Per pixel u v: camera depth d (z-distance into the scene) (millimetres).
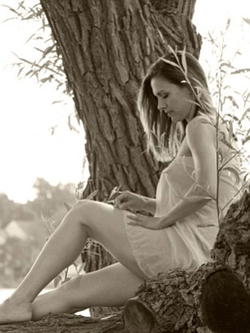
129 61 6527
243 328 4309
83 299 5113
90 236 5047
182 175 5055
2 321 4969
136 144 6559
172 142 5539
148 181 6562
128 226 4973
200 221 5016
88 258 6836
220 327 4340
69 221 4984
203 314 4367
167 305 4477
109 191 6668
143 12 6602
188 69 5211
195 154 4945
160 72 5215
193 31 6770
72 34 6520
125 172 6598
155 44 6586
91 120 6629
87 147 6824
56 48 6945
